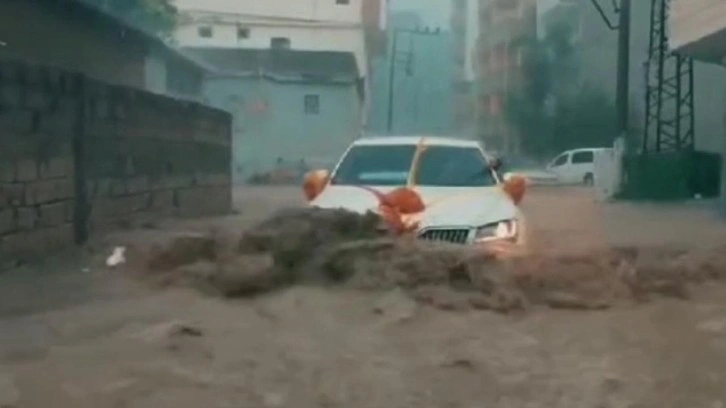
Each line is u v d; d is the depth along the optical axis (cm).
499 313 740
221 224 1544
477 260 819
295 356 592
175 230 1351
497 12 6838
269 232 869
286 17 6419
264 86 4691
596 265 850
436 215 920
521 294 777
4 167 933
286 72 4828
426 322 698
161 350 596
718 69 3525
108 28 2514
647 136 3378
